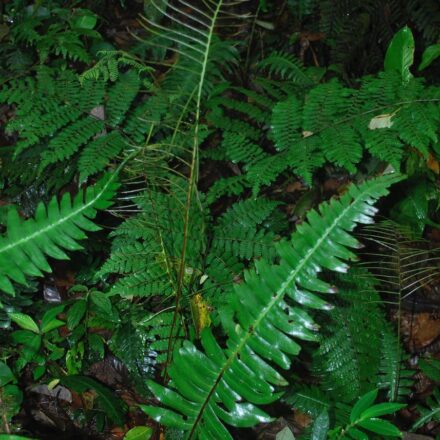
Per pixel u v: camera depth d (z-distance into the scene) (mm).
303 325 1538
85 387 2178
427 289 2902
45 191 2625
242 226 2340
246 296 1565
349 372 2191
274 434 2355
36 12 3211
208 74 2857
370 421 1613
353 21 3328
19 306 2385
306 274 1524
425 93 2186
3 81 2461
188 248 2225
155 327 2217
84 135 2256
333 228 1503
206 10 3666
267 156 2359
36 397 2432
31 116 2279
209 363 1616
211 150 2660
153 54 3305
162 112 2463
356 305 2266
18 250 1503
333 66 3098
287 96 2818
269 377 1570
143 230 2193
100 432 2381
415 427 2172
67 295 2670
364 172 2764
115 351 2406
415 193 2715
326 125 2215
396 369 2219
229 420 1613
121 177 2318
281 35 3605
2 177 2572
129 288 2109
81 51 2809
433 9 3258
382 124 2168
